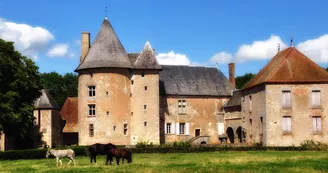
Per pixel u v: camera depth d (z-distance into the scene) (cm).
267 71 5781
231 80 7381
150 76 6075
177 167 2723
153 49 6322
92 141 5778
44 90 6322
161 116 6562
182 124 6700
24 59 5244
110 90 5809
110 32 6044
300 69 5575
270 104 5441
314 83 5469
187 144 5512
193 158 3891
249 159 3347
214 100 6881
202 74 7125
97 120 5778
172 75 6912
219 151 5238
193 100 6781
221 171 2555
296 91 5475
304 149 5203
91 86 5850
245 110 6122
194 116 6744
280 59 5775
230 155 4334
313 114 5441
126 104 5925
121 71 5906
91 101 5834
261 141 5575
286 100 5469
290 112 5450
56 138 6312
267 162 3014
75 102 6781
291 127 5438
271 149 5262
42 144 6062
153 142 5962
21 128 5078
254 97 5828
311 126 5428
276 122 5425
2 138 5862
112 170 2623
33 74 5275
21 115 4925
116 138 5791
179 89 6744
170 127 6606
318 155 4053
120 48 6041
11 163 3716
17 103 5044
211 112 6838
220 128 6831
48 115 6131
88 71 5872
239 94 6631
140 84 6031
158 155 4631
